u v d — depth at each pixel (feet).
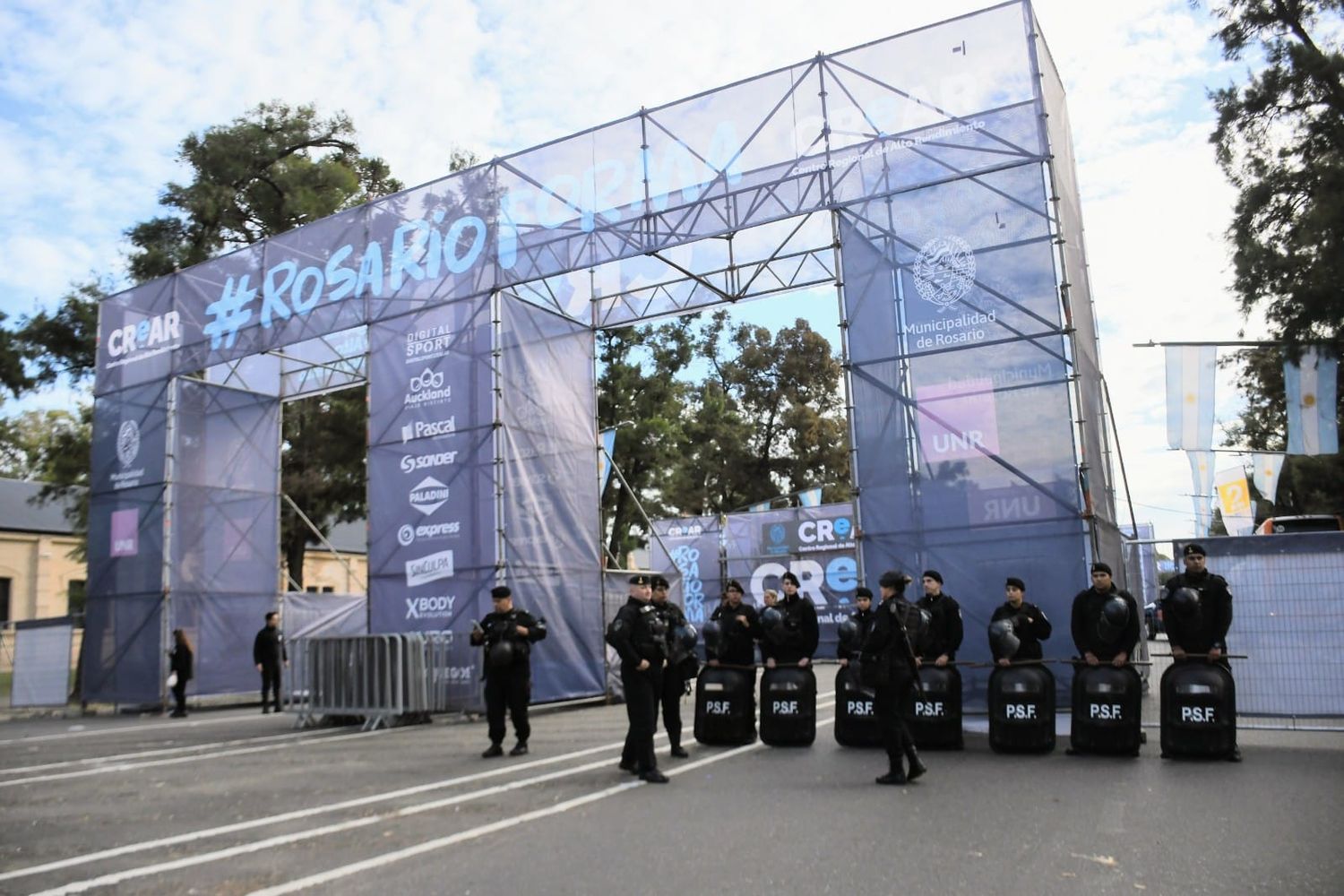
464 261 55.01
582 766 32.30
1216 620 29.86
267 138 101.04
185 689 60.44
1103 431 46.80
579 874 18.44
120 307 70.13
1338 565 32.55
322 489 91.04
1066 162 46.44
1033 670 31.65
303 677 49.19
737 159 47.83
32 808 27.96
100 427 69.15
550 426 56.29
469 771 31.94
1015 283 40.37
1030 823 21.63
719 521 98.84
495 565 51.01
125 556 65.72
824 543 94.68
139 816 26.16
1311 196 69.10
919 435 41.32
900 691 27.12
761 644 36.78
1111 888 16.53
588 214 51.67
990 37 42.29
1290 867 17.44
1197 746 28.99
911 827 21.49
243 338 63.10
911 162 43.21
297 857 20.70
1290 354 59.77
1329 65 66.64
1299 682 32.63
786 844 20.27
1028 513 39.04
